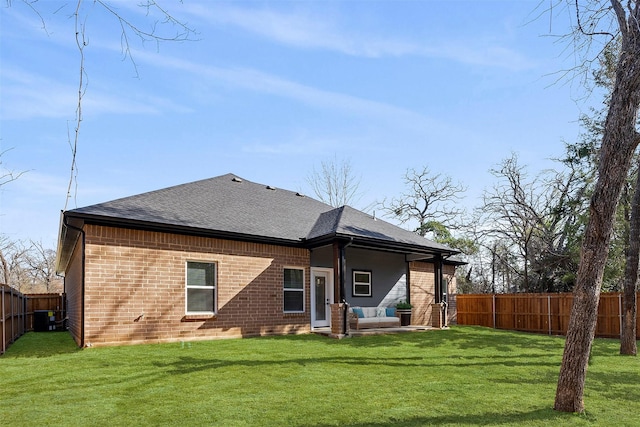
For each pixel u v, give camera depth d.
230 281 12.95
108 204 11.52
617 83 5.74
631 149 5.54
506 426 4.99
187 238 12.23
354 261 16.83
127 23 5.53
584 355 5.62
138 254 11.30
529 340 13.80
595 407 5.86
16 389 6.62
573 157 21.03
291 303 14.49
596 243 5.61
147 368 8.10
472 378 7.64
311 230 15.40
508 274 30.41
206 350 10.13
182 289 12.00
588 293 5.62
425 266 19.80
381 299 17.58
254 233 13.22
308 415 5.37
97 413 5.43
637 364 9.57
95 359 8.95
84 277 10.46
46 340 13.44
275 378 7.41
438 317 16.89
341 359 9.30
